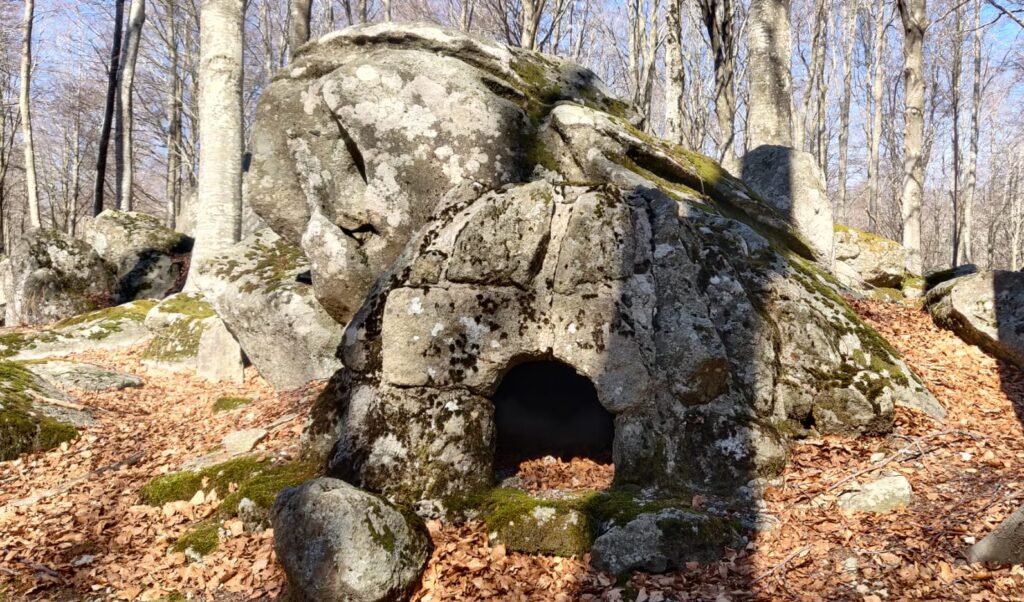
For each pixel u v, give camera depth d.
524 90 7.19
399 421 4.67
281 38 32.78
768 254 5.99
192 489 5.42
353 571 3.64
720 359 4.71
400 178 6.54
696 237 5.39
